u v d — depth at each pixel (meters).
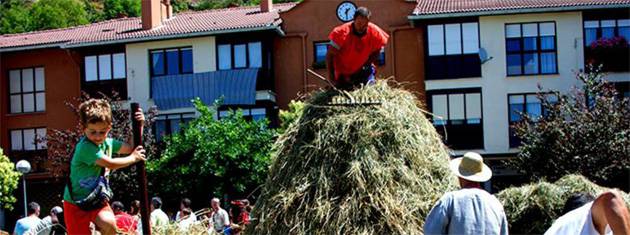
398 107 7.78
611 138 23.97
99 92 28.64
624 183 24.39
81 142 6.02
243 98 29.44
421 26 28.72
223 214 13.34
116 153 6.34
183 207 13.96
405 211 7.25
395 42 29.02
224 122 25.31
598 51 27.94
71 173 6.04
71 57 31.39
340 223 7.22
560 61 28.03
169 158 24.80
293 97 29.83
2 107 32.72
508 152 27.97
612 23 27.97
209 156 24.36
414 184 7.43
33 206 12.90
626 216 4.72
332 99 7.82
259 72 29.47
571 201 5.79
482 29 28.27
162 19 32.72
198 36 29.91
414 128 7.73
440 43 28.59
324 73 29.55
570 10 27.73
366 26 8.10
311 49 29.78
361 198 7.29
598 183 24.25
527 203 11.94
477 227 5.86
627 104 24.75
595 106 24.66
